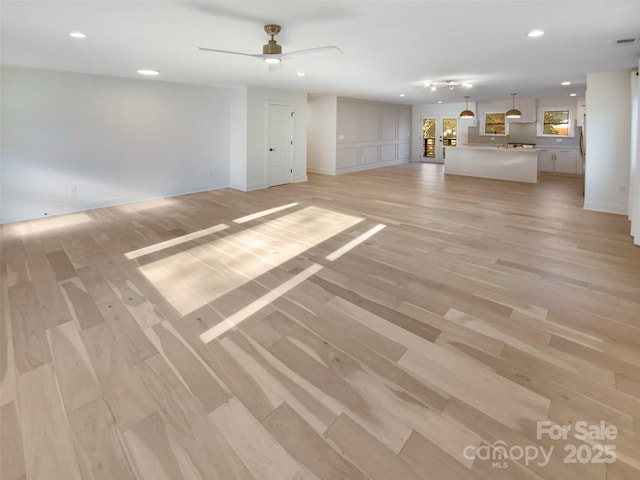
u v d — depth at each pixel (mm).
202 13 2789
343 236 4449
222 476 1403
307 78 6094
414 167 11805
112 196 6129
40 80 5145
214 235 4527
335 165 10070
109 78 5805
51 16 2857
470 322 2480
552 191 7418
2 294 2922
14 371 2006
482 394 1825
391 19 2953
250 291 2982
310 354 2160
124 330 2416
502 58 4453
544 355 2119
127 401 1794
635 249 3879
